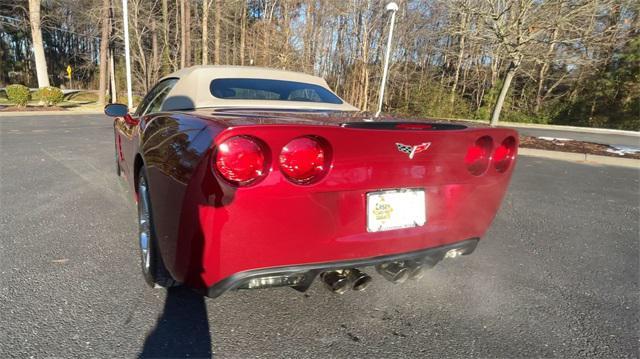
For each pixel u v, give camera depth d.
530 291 2.53
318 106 2.93
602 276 2.79
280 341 1.91
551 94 28.12
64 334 1.87
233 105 2.62
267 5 35.22
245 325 2.02
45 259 2.67
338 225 1.72
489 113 28.00
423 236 1.98
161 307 2.14
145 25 29.86
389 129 1.76
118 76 36.38
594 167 8.09
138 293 2.27
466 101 31.70
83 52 54.03
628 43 22.28
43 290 2.26
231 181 1.49
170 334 1.91
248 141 1.50
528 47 12.17
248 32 33.28
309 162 1.59
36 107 19.08
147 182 2.16
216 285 1.62
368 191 1.77
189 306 2.17
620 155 9.17
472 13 11.57
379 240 1.83
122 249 2.89
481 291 2.51
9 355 1.70
